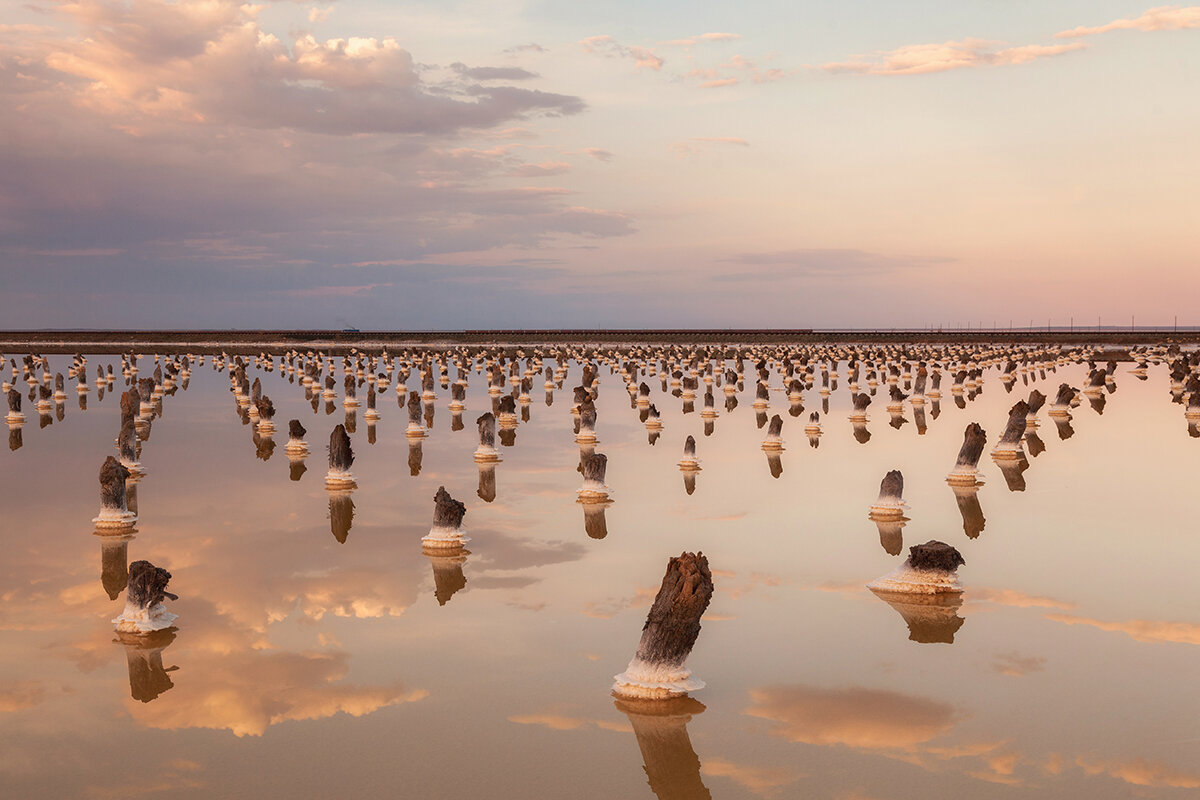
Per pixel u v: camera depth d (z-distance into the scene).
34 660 14.18
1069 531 21.78
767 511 24.17
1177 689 12.80
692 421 45.66
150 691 13.01
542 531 22.06
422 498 26.00
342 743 11.46
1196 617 15.70
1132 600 16.59
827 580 17.92
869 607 16.30
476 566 19.08
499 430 42.19
